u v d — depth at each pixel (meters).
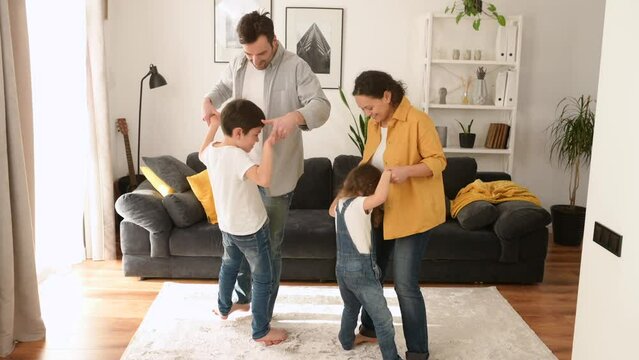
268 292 2.71
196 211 3.64
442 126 4.70
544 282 3.78
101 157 3.98
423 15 4.57
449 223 3.78
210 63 4.55
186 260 3.62
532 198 3.84
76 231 3.96
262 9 4.50
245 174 2.42
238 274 3.07
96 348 2.73
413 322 2.47
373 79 2.30
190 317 3.07
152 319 3.04
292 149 2.71
